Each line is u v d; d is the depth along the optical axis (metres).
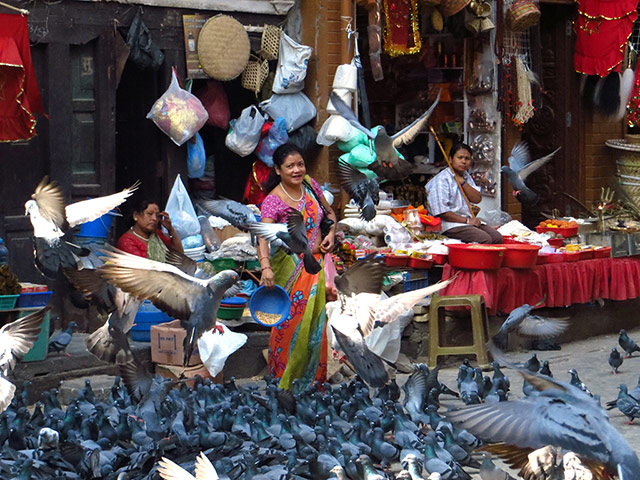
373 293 5.22
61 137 10.75
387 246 11.98
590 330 12.56
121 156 12.62
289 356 8.90
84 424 7.18
